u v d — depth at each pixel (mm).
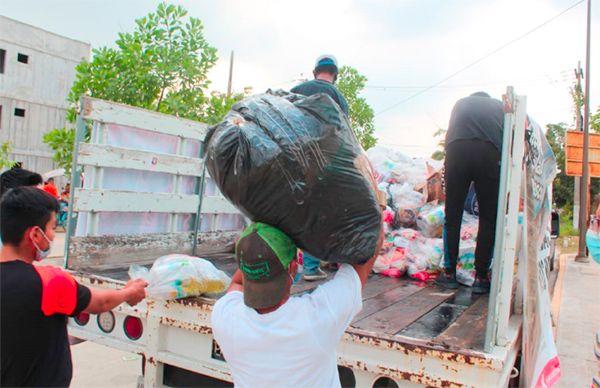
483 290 2867
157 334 2445
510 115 1824
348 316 1546
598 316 7004
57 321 1838
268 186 1542
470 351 1728
